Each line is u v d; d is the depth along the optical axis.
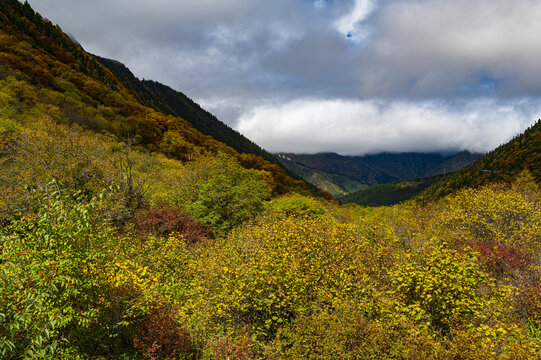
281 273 6.39
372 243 7.77
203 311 6.07
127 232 10.57
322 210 19.44
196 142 69.81
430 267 6.05
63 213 4.18
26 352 3.00
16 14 78.69
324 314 5.33
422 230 15.12
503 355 4.01
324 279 6.64
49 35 82.50
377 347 4.36
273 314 6.37
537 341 5.08
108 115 47.44
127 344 5.04
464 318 5.18
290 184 72.44
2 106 25.02
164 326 4.95
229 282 6.23
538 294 6.00
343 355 4.37
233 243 10.32
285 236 7.72
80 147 14.64
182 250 9.85
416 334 4.39
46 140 13.73
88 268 4.34
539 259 8.77
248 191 17.47
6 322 3.10
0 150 13.99
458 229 15.20
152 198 15.80
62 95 42.09
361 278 6.12
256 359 5.00
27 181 11.55
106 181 13.63
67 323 4.04
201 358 5.07
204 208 15.88
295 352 5.08
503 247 9.88
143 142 47.97
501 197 16.20
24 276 3.50
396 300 5.43
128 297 4.94
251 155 79.00
